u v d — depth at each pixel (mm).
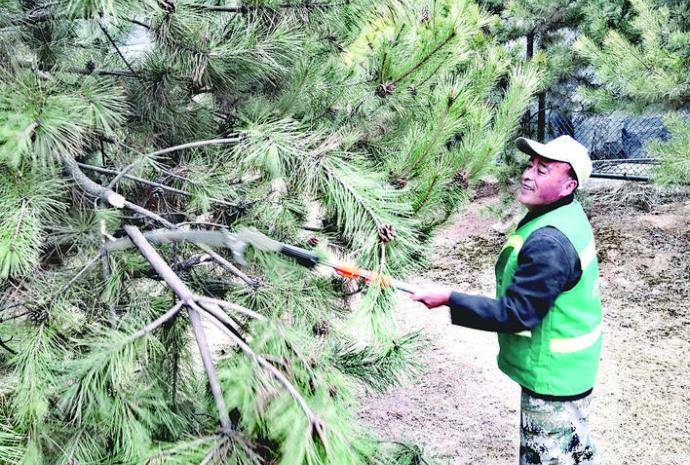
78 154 1940
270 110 2381
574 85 7613
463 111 2297
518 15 7465
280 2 2105
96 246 1893
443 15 2316
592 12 7035
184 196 2248
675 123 5273
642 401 4164
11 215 1510
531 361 2172
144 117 2426
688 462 3533
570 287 2080
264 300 1845
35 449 1374
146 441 1347
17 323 1670
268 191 2158
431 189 2180
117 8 1689
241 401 1251
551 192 2158
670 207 7453
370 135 2525
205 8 2043
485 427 4016
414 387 4512
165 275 1436
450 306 2002
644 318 5367
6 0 1899
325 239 2217
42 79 1780
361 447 1259
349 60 2418
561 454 2199
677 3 6176
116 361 1329
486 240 7320
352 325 1479
